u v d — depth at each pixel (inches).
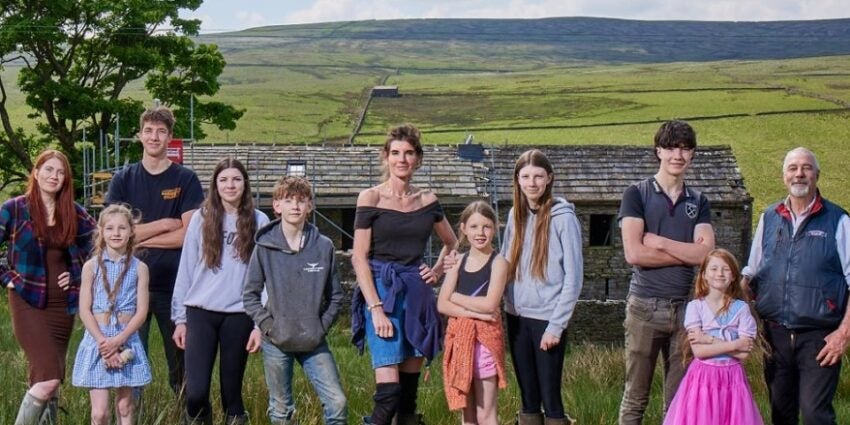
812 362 293.0
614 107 4542.3
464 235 296.5
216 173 304.5
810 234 293.4
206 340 301.7
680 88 5206.7
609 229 1397.6
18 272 290.2
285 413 296.0
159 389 336.8
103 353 284.7
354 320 296.7
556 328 289.1
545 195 298.0
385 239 293.6
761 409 382.6
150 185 328.8
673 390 302.4
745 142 3314.5
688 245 296.8
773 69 7037.4
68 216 295.6
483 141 3521.2
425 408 362.9
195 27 1493.6
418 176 1279.5
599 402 384.2
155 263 323.0
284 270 290.0
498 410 355.3
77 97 1339.8
